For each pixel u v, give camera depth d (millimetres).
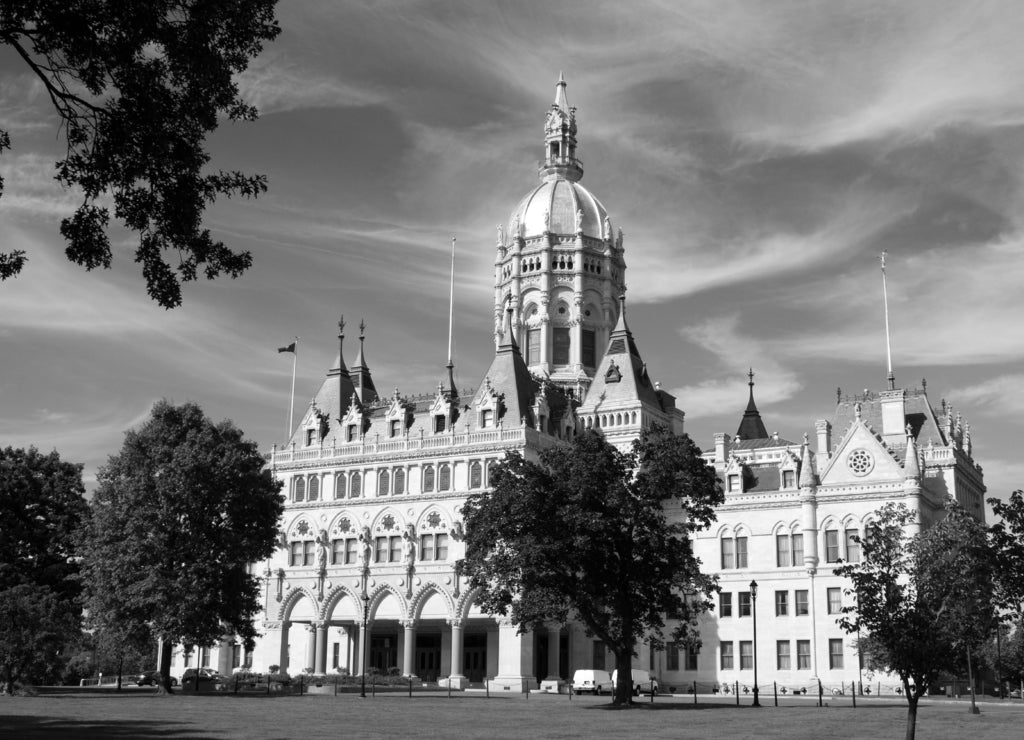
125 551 100750
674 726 63125
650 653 139375
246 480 105312
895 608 49219
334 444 152000
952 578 48531
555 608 89500
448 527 140125
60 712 69625
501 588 97125
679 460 89562
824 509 133000
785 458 138000
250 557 104438
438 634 147250
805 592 132875
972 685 82438
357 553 146375
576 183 197500
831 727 63125
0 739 48031
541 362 182125
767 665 132875
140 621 101375
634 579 89688
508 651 131000
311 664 146250
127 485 103375
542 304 183625
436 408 147000
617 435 157250
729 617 136375
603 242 188875
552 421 149625
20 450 124812
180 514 103125
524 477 89375
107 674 140375
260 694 102688
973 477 146375
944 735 57719
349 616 144875
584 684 114000
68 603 101875
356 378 166000
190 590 98750
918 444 137875
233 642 140250
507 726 61562
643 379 164375
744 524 137750
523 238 188125
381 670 144500
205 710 73688
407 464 145500
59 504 123062
